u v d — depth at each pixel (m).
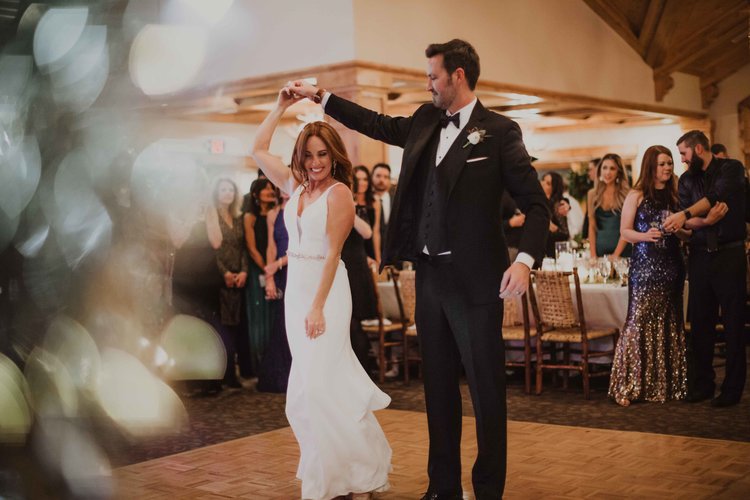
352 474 3.90
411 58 9.47
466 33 10.16
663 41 13.22
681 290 6.28
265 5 9.49
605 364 7.21
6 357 6.06
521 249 3.49
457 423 3.84
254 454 5.05
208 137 13.20
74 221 6.17
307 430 3.96
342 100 4.10
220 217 7.44
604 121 15.11
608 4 12.34
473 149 3.64
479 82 10.27
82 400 6.20
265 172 4.28
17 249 5.94
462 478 4.33
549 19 11.55
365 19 8.93
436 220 3.70
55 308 6.21
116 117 9.20
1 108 5.67
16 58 5.61
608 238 8.34
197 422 6.01
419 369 7.98
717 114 15.34
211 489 4.33
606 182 8.38
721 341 8.19
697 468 4.40
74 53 5.84
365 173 8.05
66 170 5.99
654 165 6.14
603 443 5.02
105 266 6.46
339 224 3.99
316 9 9.08
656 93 13.98
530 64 11.19
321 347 3.92
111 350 6.54
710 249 5.84
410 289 7.50
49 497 4.23
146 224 6.88
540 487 4.14
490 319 3.63
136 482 4.48
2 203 5.77
